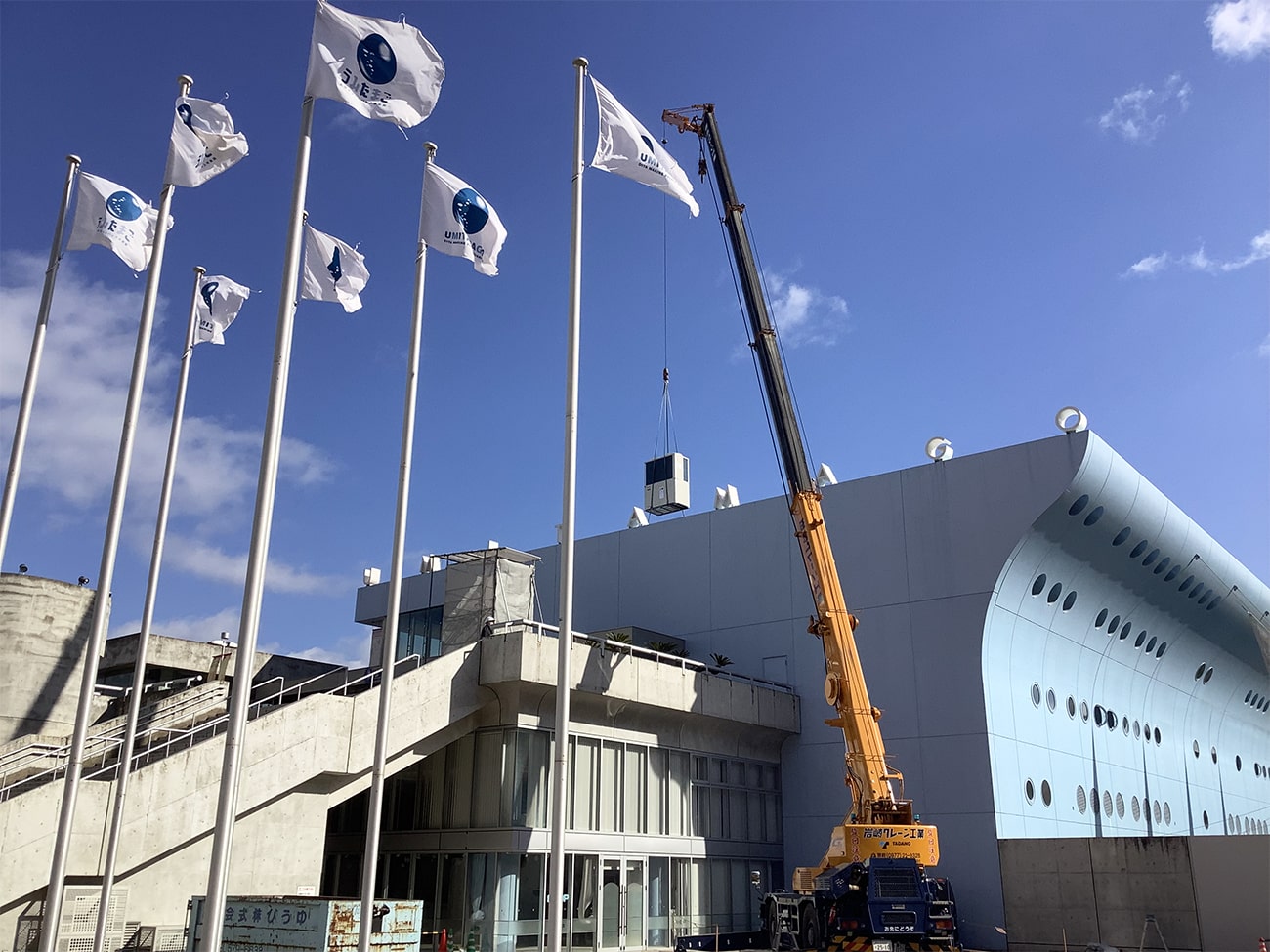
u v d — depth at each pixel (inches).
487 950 1203.9
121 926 921.5
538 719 1302.9
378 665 1462.8
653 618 1913.1
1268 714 2874.0
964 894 1450.5
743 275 1376.7
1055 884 1386.6
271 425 589.6
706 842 1504.7
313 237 880.3
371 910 711.1
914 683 1574.8
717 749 1567.4
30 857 855.1
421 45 677.9
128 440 821.2
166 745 1009.5
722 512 1881.2
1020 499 1534.2
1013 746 1544.0
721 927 1488.7
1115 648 1902.1
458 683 1254.3
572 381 722.2
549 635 1374.3
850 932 1095.6
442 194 809.5
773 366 1331.2
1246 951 1235.2
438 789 1328.7
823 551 1250.6
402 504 800.9
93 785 911.7
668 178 783.7
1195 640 2169.0
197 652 1740.9
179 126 820.0
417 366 826.8
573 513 693.9
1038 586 1619.1
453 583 1419.8
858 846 1107.3
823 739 1658.5
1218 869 1275.8
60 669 1259.8
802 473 1286.9
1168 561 1836.9
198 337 1019.3
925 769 1533.0
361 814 1423.5
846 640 1209.4
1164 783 2062.0
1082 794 1710.1
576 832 1306.6
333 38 654.5
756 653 1766.7
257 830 1050.7
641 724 1440.7
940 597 1583.4
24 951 847.1
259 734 1039.6
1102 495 1562.5
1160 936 1289.4
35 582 1253.1
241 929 832.3
